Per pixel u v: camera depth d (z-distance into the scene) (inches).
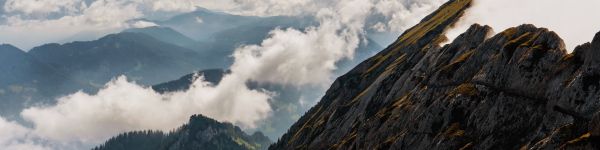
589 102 5433.1
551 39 6722.4
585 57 5959.6
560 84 5969.5
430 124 7258.9
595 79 5541.3
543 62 6486.2
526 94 6427.2
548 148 5162.4
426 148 7032.5
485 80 7121.1
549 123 5767.7
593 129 4783.5
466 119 6884.8
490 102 6727.4
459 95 7150.6
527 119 6176.2
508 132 6245.1
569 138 5098.4
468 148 6427.2
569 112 5605.3
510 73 6825.8
